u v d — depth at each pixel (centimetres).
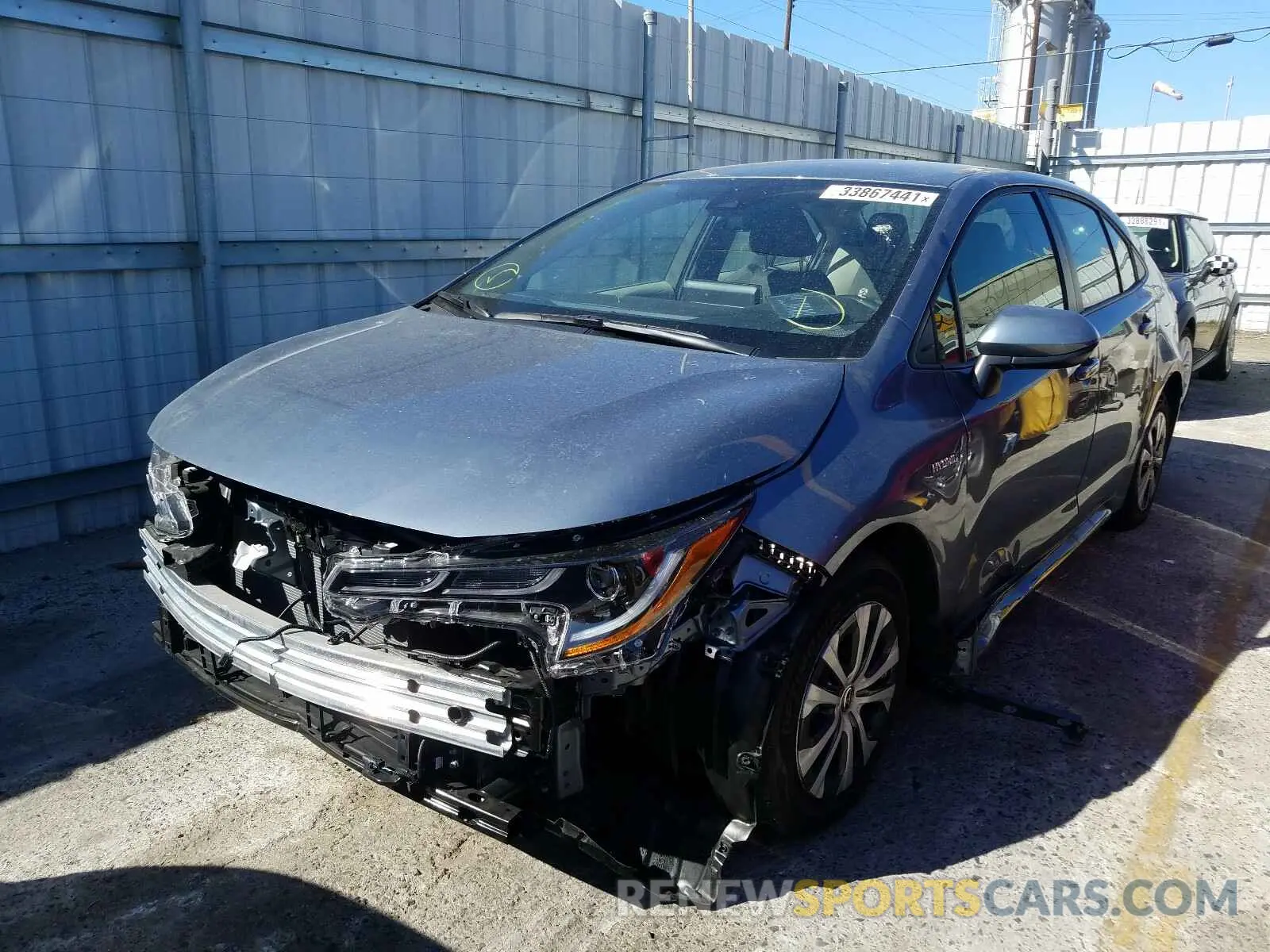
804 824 259
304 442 238
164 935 238
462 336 299
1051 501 364
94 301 493
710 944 236
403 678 217
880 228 318
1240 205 1502
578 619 204
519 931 240
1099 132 1605
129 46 482
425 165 627
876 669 277
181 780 301
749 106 908
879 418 262
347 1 562
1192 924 246
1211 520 565
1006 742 325
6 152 449
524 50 669
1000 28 2733
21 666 368
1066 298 385
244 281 552
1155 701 355
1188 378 543
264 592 257
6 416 470
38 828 277
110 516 525
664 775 247
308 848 270
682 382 252
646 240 348
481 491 212
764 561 226
